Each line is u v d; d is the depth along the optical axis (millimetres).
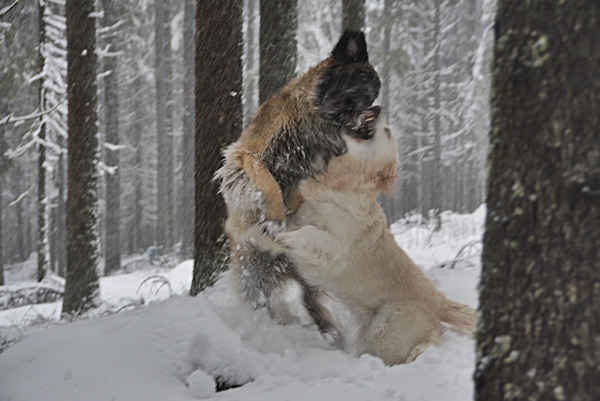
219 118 6246
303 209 4668
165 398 3648
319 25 21266
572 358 1945
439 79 27688
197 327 4188
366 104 4629
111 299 12016
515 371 2104
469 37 30406
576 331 1938
